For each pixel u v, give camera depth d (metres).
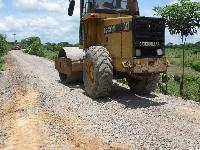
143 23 9.81
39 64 25.89
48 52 51.50
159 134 7.06
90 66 10.70
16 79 16.17
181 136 6.95
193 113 8.84
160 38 10.03
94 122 7.95
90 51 10.66
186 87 12.69
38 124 7.75
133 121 8.04
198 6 11.27
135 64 9.72
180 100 10.48
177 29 11.45
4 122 8.22
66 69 13.47
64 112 8.95
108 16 11.33
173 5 11.35
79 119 8.23
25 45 69.38
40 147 6.33
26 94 11.65
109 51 10.89
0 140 6.86
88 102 10.13
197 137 6.91
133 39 9.74
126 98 10.73
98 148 6.25
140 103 9.97
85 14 11.66
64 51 13.66
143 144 6.46
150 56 9.95
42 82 14.45
